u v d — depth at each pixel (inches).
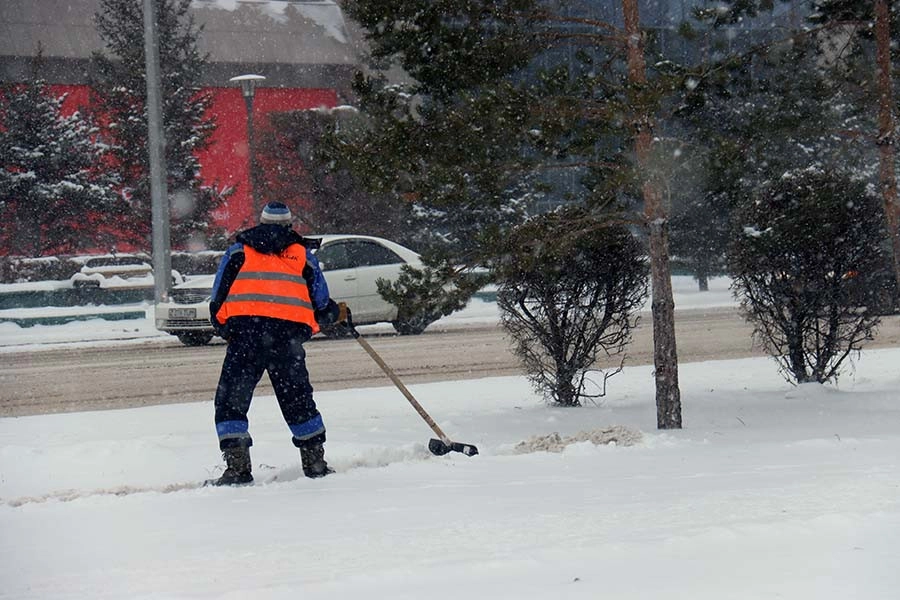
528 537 381.1
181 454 759.7
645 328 2020.2
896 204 967.6
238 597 304.0
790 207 994.1
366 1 821.9
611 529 388.5
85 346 1914.4
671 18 903.1
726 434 776.9
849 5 924.0
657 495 471.5
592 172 896.9
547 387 1029.8
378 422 922.7
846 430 794.8
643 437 721.0
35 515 503.2
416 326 1964.8
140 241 3149.6
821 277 1023.0
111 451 754.2
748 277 1050.1
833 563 318.0
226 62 3986.2
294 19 4210.1
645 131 804.0
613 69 872.3
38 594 326.0
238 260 657.6
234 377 645.3
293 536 411.5
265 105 4069.9
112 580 341.4
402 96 848.3
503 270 828.0
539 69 845.8
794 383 1064.8
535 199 888.9
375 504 486.0
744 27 892.0
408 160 810.2
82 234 3137.3
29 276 2805.1
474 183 815.7
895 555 326.0
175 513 490.0
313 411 658.8
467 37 826.8
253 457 758.5
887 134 935.0
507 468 606.9
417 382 1300.4
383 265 1919.3
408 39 824.9
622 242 988.6
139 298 2488.9
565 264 979.9
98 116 3161.9
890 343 1625.2
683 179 834.2
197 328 1845.5
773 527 368.8
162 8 3166.8
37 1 3806.6
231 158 4030.5
